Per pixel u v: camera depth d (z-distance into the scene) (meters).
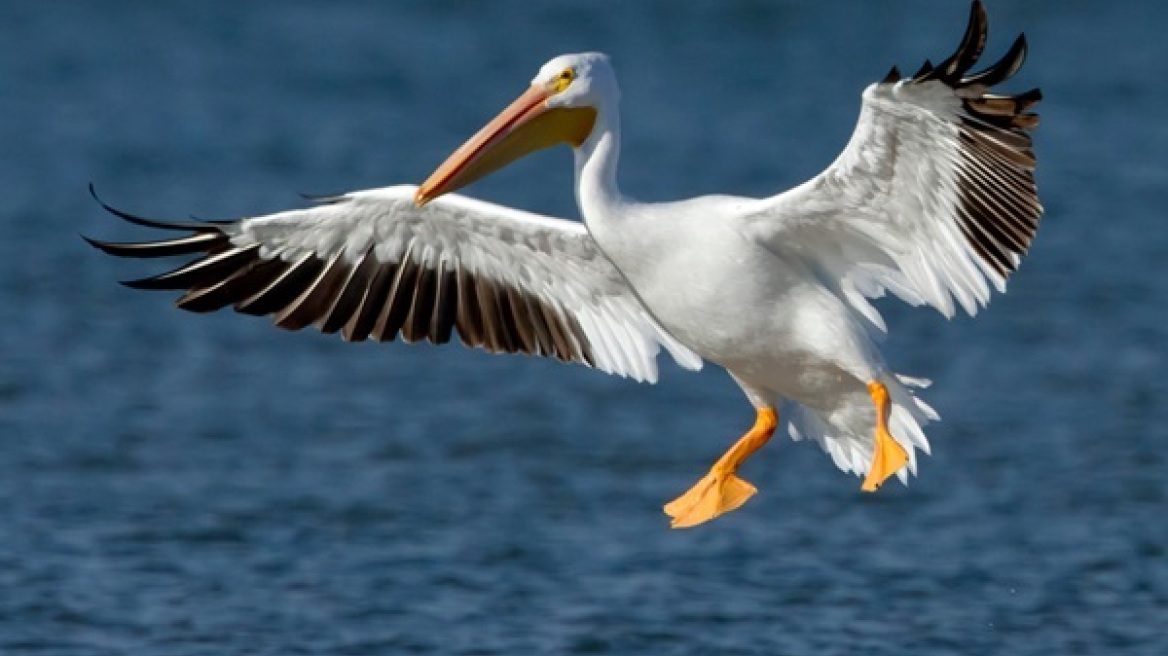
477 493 15.67
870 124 9.20
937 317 21.52
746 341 10.03
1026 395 18.56
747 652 12.29
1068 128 29.70
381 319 10.96
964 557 14.16
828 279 10.03
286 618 12.80
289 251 10.76
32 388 18.53
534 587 13.45
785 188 26.38
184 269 10.62
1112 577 13.74
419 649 12.29
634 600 13.23
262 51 35.50
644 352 10.88
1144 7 39.16
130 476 15.95
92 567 13.70
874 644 12.45
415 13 38.91
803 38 37.00
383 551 14.19
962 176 9.38
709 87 33.09
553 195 26.09
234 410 18.05
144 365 19.53
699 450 17.00
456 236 10.76
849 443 10.56
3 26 36.84
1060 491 15.70
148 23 37.59
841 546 14.42
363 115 30.98
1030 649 12.38
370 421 17.78
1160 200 25.88
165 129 29.78
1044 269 23.02
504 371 19.70
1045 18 38.16
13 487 15.52
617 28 37.69
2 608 12.83
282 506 15.23
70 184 26.34
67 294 21.88
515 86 33.28
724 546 14.41
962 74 8.84
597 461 16.62
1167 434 17.22
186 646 12.29
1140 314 21.25
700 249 9.80
